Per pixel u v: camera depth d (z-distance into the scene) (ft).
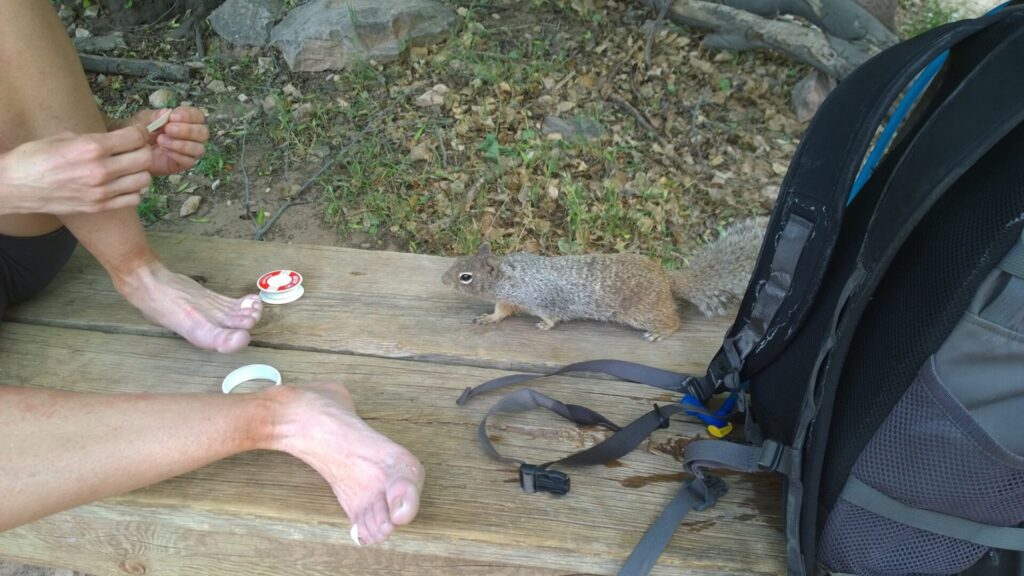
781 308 1.89
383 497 1.73
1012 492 1.47
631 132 5.19
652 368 2.24
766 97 5.61
